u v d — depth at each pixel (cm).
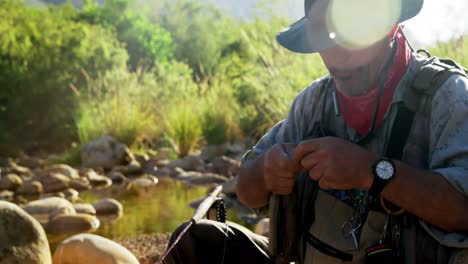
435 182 163
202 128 1137
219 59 2070
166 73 1495
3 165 1098
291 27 195
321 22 178
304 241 196
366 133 188
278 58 906
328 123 200
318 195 190
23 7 1507
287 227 198
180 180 837
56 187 786
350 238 182
